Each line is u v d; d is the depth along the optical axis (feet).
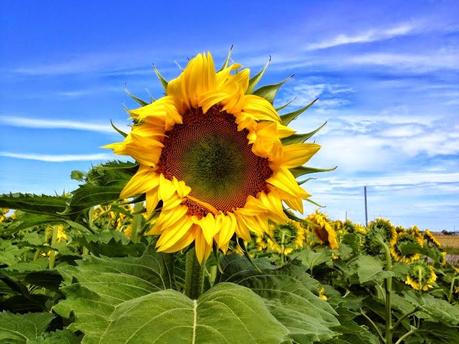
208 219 1.67
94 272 1.57
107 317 1.34
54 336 1.33
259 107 1.64
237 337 1.11
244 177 1.74
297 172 1.73
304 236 4.79
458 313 3.06
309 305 1.64
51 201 1.72
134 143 1.59
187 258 1.74
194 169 1.72
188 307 1.26
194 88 1.67
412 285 4.17
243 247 1.72
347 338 2.03
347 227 5.90
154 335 1.12
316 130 1.70
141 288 1.56
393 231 5.43
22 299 2.01
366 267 3.21
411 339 3.40
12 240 3.78
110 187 1.65
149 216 1.67
